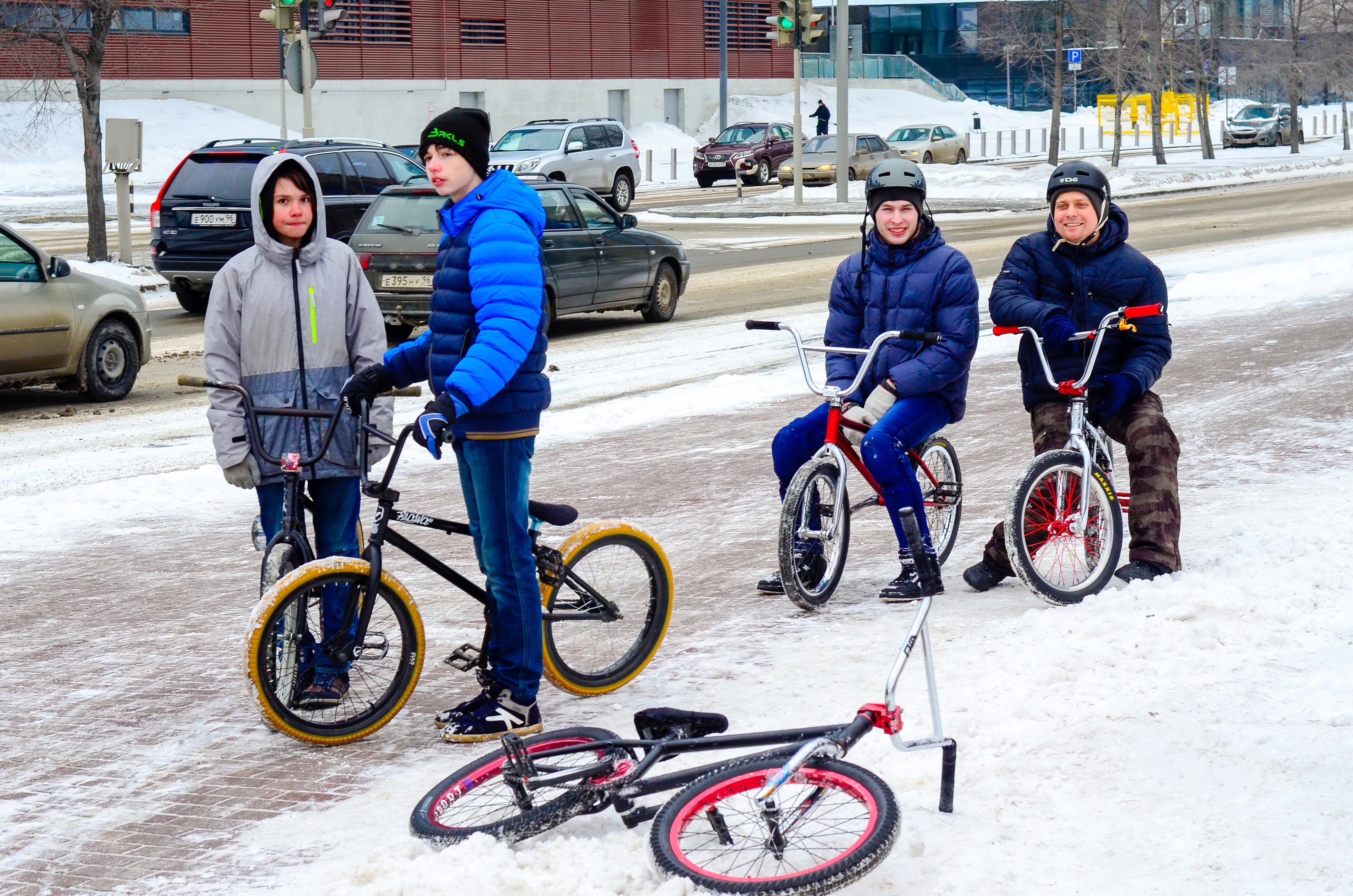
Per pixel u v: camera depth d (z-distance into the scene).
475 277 4.79
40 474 10.02
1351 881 3.71
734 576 7.21
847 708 5.11
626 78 62.31
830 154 43.69
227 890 3.95
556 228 16.38
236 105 49.19
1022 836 4.04
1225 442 9.77
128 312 13.27
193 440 11.26
